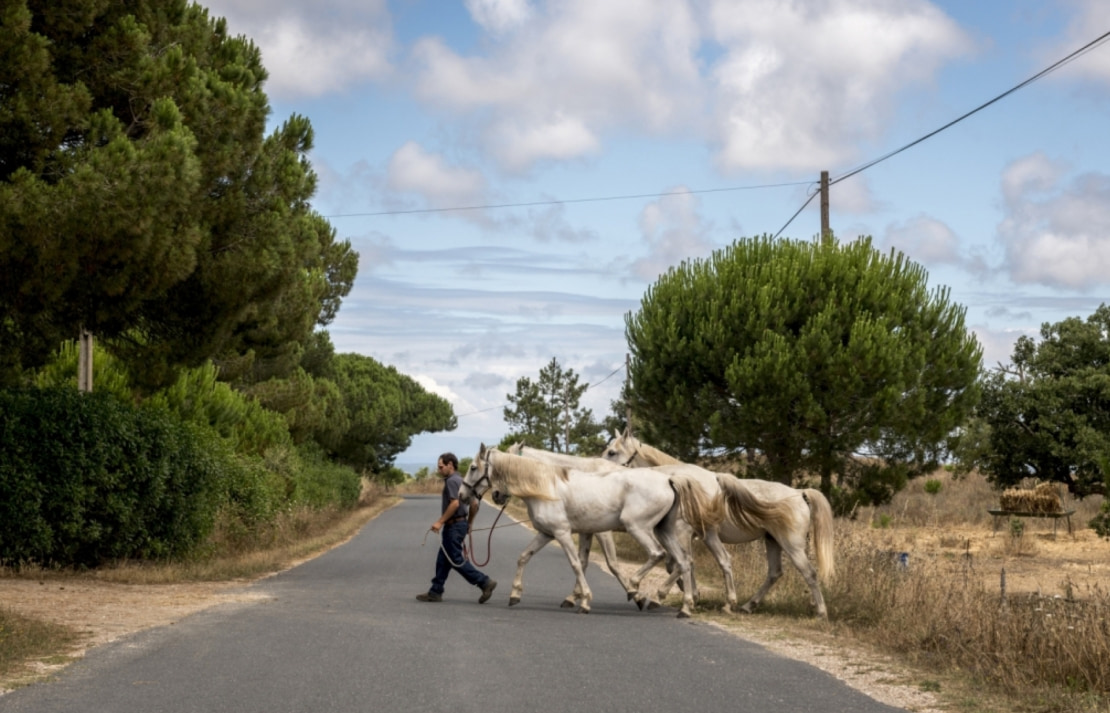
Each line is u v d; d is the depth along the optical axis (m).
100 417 15.90
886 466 22.48
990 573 18.95
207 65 17.39
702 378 22.30
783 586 14.55
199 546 18.88
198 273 16.38
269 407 33.41
